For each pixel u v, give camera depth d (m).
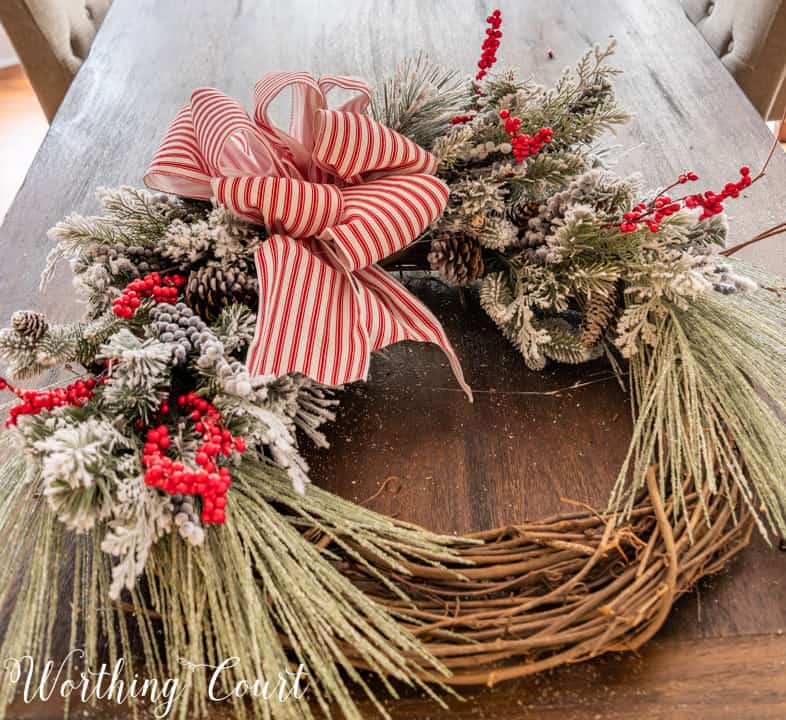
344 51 1.39
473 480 0.82
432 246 0.87
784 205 1.07
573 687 0.69
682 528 0.73
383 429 0.86
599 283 0.83
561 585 0.71
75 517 0.63
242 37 1.44
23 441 0.68
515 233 0.86
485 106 0.94
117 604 0.68
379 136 0.81
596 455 0.83
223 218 0.81
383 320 0.79
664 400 0.82
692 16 1.67
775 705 0.68
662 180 1.12
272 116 1.25
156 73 1.37
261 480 0.74
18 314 0.74
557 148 0.91
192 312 0.78
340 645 0.68
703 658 0.70
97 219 0.85
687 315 0.85
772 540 0.76
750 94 1.52
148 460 0.65
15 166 2.42
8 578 0.68
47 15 1.61
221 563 0.69
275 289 0.76
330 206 0.79
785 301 0.91
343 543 0.69
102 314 0.82
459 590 0.71
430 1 1.50
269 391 0.75
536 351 0.85
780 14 1.42
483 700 0.68
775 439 0.77
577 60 1.34
